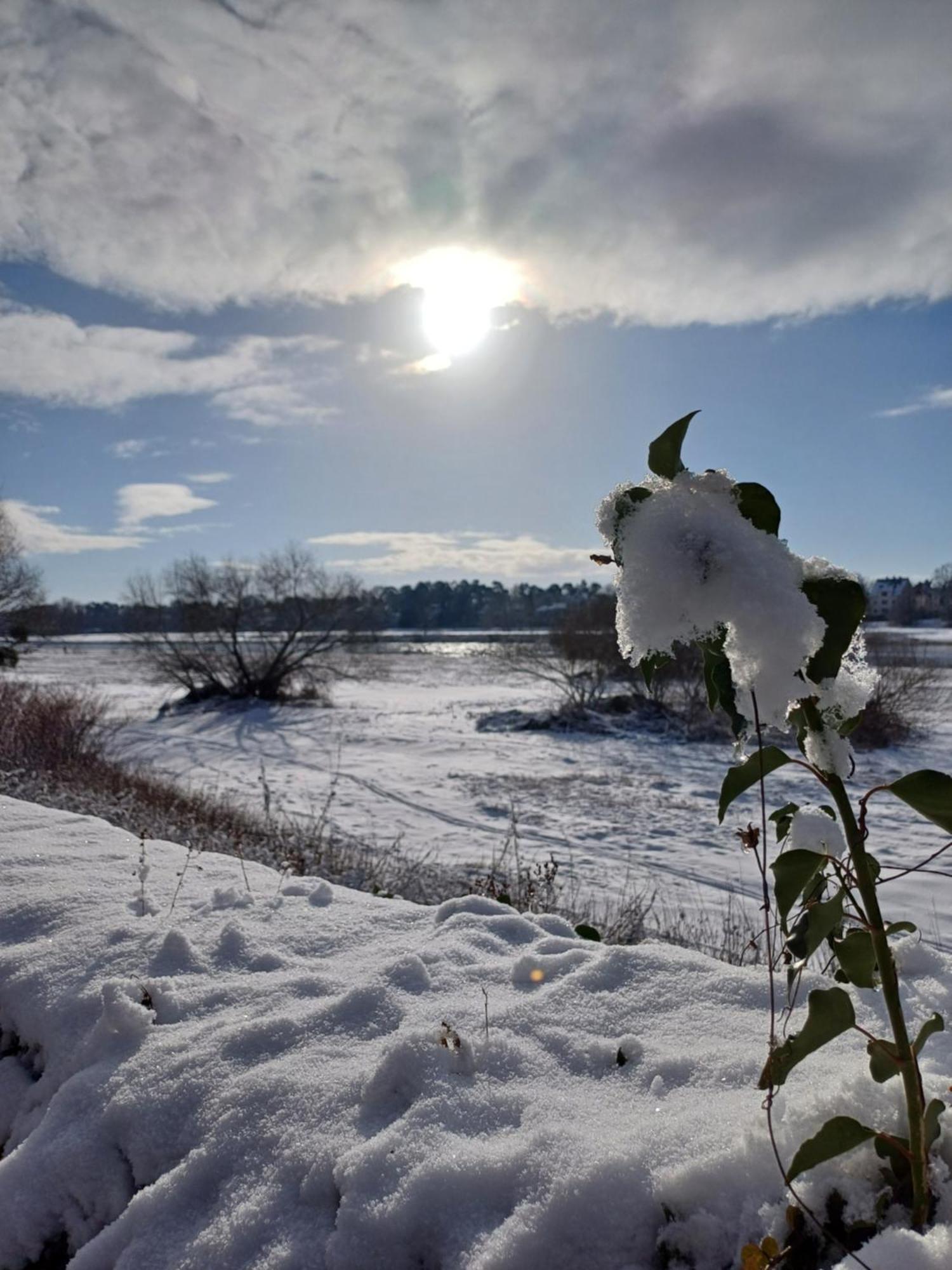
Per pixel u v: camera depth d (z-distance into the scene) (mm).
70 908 2836
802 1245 1160
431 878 7371
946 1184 1158
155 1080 1822
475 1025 1846
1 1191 1709
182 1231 1489
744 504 1083
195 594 25594
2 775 8203
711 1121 1378
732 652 1021
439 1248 1302
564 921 2678
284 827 9281
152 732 19578
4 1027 2396
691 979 1992
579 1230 1262
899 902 6664
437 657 52125
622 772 14391
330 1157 1475
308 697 26625
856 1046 1632
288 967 2361
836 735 1081
